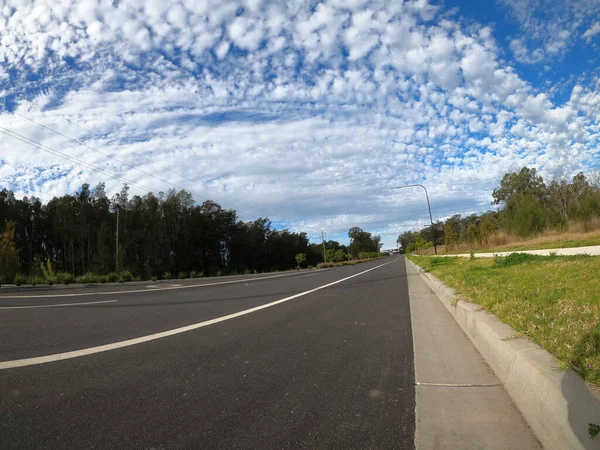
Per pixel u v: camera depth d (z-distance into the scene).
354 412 3.31
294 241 106.00
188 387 3.94
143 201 60.31
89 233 51.50
